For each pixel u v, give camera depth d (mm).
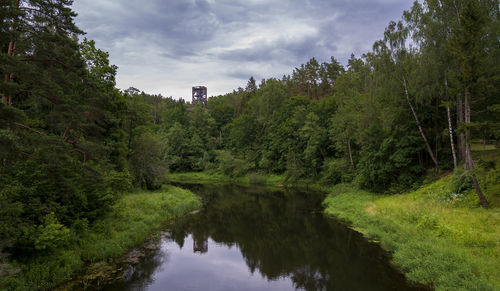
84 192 14664
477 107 23516
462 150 23859
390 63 27641
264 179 58000
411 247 13766
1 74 10680
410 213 18297
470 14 17812
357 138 35938
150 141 33531
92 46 24531
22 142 10828
